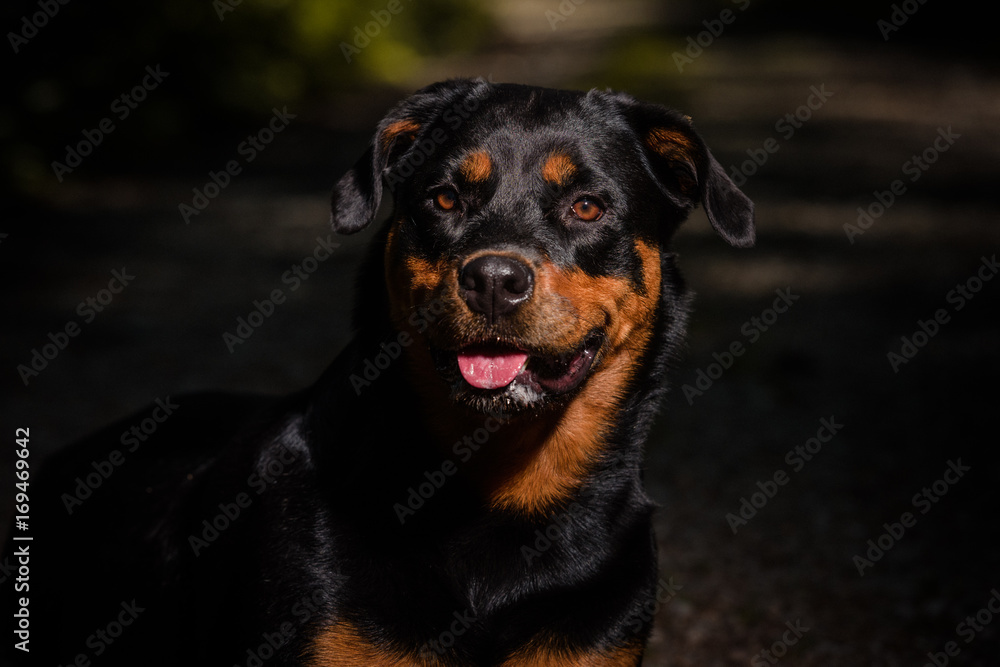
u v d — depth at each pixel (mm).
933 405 8078
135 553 4090
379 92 23828
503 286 3488
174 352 9039
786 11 38375
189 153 17188
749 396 8492
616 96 4164
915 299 10625
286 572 3479
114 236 12383
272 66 20250
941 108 20844
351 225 4098
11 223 12602
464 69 26922
